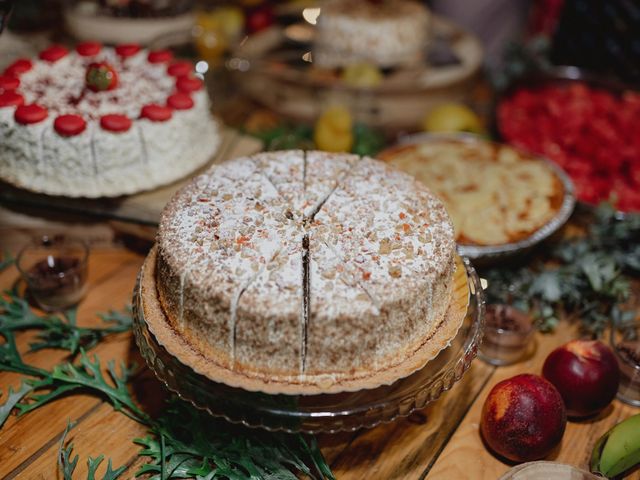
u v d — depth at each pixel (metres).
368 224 0.52
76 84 0.73
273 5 1.14
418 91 0.96
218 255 0.49
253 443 0.52
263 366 0.47
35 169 0.67
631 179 0.77
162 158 0.69
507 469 0.52
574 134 0.83
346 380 0.47
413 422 0.56
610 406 0.58
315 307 0.45
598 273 0.65
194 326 0.49
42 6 1.01
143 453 0.51
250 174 0.58
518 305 0.65
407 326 0.48
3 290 0.67
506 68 1.03
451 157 0.80
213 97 0.98
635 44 0.96
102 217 0.69
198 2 1.14
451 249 0.51
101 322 0.64
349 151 0.85
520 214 0.70
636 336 0.62
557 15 1.14
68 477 0.49
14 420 0.54
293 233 0.51
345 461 0.52
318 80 0.95
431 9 1.29
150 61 0.79
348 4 1.05
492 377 0.60
